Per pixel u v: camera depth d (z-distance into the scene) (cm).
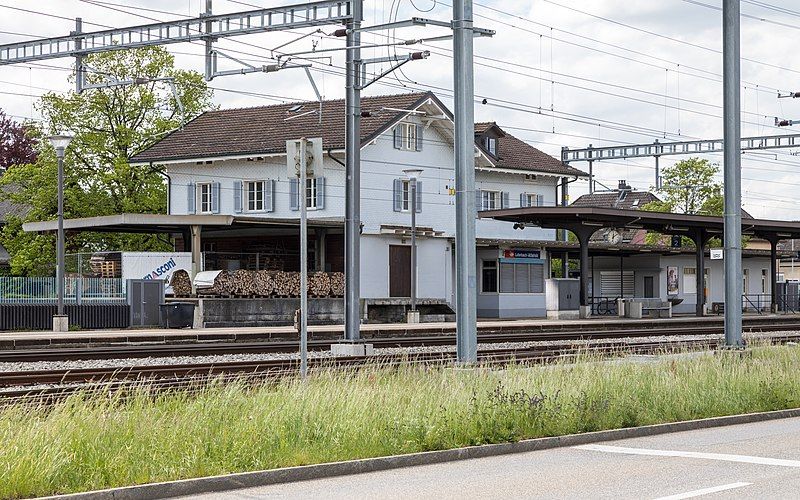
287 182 5041
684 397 1541
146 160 5341
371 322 4550
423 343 2948
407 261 5009
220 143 5284
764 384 1642
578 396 1421
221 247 5081
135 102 5441
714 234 5459
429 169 5244
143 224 4103
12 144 6931
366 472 1099
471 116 1956
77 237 5412
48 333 3369
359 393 1329
